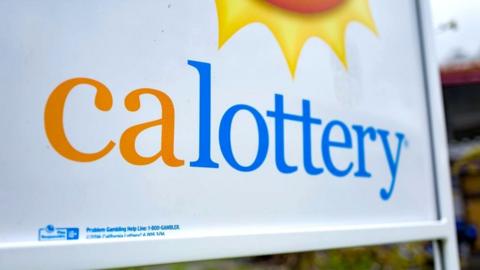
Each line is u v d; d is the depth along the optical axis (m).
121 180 0.68
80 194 0.65
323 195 0.87
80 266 0.64
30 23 0.65
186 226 0.72
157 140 0.72
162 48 0.74
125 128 0.69
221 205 0.76
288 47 0.87
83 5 0.69
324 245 0.84
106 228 0.67
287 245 0.80
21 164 0.63
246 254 0.76
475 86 3.55
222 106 0.78
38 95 0.65
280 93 0.85
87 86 0.68
